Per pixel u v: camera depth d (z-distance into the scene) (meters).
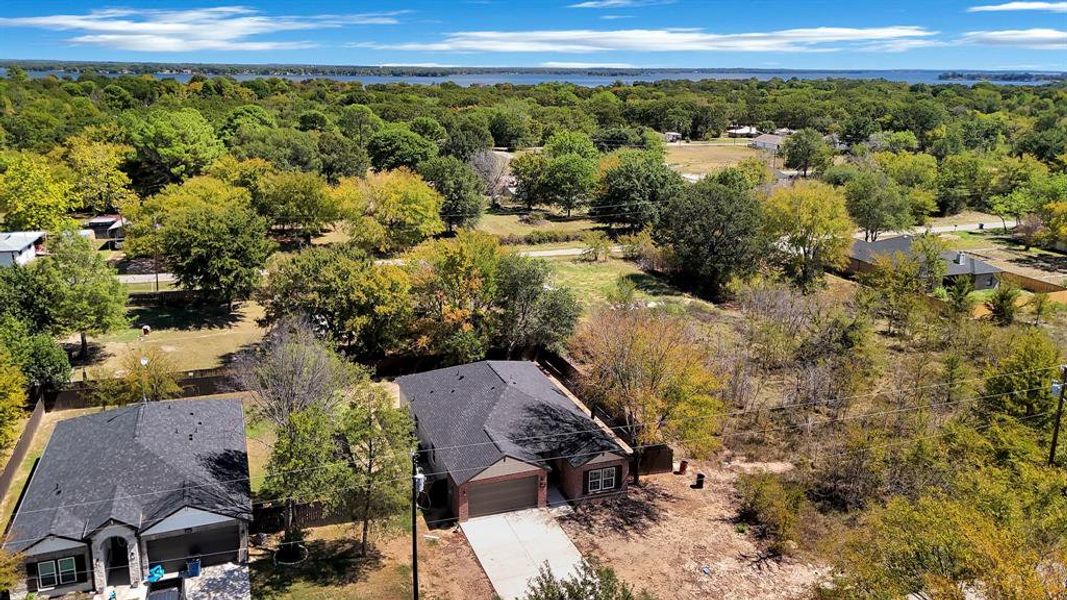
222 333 54.31
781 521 32.75
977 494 26.55
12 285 44.97
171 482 30.66
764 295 56.50
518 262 50.50
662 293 68.50
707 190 72.50
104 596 28.25
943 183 113.50
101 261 47.41
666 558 32.00
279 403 34.28
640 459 38.53
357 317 46.53
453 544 32.59
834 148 145.88
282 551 30.94
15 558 25.53
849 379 44.84
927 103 169.50
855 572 26.25
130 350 49.12
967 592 26.39
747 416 44.53
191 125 95.00
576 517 34.81
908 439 37.69
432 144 112.44
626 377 38.06
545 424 37.50
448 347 47.44
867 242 81.38
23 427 39.78
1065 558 22.47
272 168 86.56
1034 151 134.25
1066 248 91.25
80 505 29.14
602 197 93.19
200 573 29.73
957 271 72.88
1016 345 43.91
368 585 29.42
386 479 29.47
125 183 89.69
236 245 55.22
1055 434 33.88
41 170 74.88
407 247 76.81
